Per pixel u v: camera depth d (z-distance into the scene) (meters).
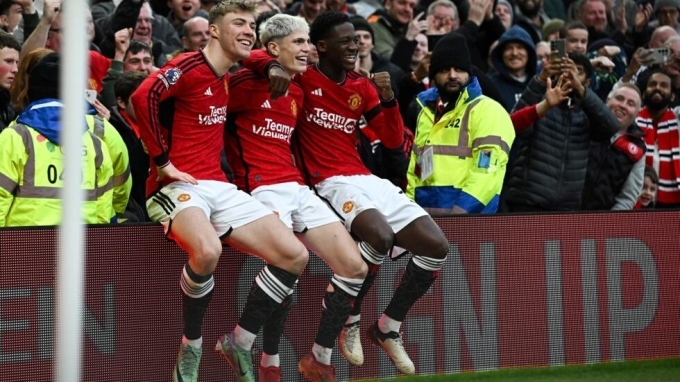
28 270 6.90
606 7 14.36
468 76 8.69
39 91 7.29
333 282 7.46
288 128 7.61
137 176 8.60
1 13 9.34
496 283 8.29
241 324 7.20
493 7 11.98
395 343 7.86
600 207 10.02
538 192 9.23
